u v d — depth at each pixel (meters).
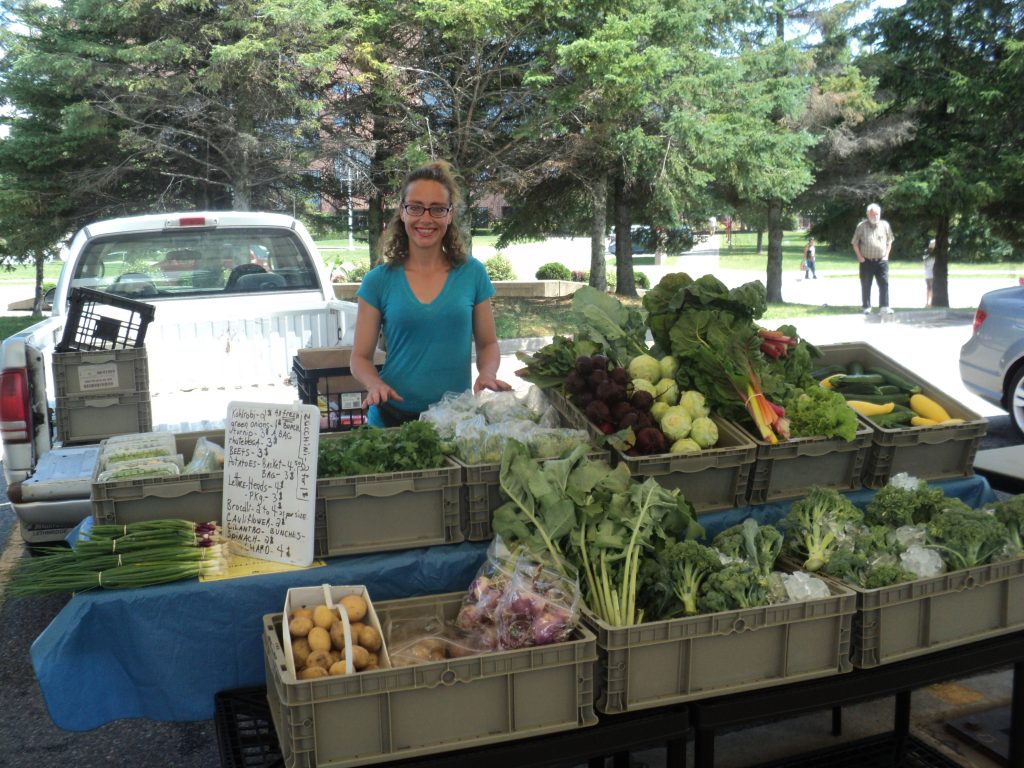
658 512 2.86
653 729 2.52
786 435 3.34
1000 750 3.46
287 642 2.43
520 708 2.42
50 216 20.62
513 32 18.22
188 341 6.28
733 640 2.59
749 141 19.08
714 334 3.42
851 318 18.33
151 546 2.80
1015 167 20.45
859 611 2.71
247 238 6.69
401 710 2.33
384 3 18.17
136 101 19.52
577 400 3.45
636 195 22.36
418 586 2.94
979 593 2.89
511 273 27.17
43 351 4.82
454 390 4.02
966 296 25.31
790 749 3.62
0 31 19.86
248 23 18.44
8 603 5.18
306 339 6.64
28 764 3.72
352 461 2.98
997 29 21.34
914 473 3.62
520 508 2.90
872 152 23.61
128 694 2.75
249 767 2.69
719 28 21.34
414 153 18.34
